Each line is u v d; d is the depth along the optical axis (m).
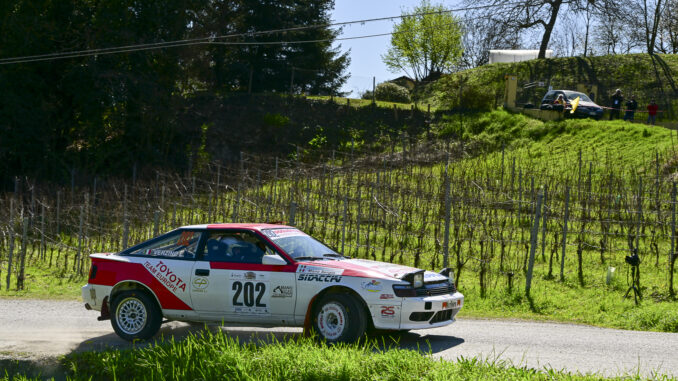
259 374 7.38
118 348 9.26
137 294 9.79
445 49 74.56
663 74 53.34
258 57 57.88
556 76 55.09
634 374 7.21
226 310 9.41
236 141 45.38
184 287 9.57
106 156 41.06
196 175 41.91
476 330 10.84
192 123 46.47
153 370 7.75
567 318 12.81
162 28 43.16
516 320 12.48
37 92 41.50
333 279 8.88
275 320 9.20
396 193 24.64
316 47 58.94
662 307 12.78
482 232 20.83
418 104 50.97
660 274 16.44
